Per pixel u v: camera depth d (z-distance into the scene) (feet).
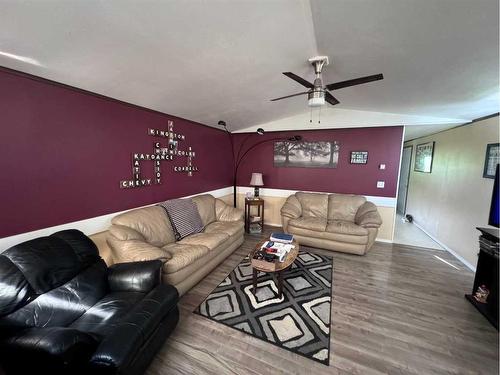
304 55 6.66
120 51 5.42
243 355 5.43
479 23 4.04
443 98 8.39
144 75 6.81
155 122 10.00
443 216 12.66
